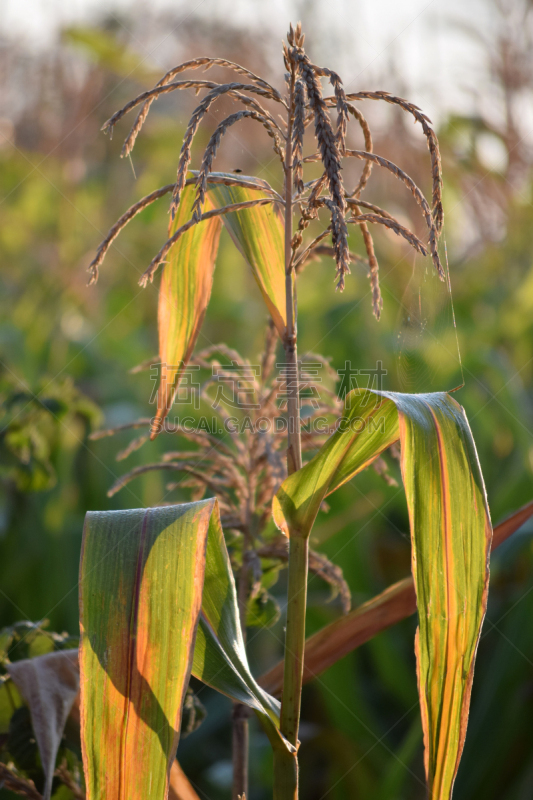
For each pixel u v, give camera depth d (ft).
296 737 3.60
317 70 3.52
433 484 3.53
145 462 7.78
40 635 4.28
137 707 3.46
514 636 5.86
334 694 6.23
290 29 3.56
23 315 10.26
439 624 3.53
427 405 3.59
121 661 3.47
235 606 3.73
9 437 5.31
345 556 7.12
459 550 3.53
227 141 9.98
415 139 9.64
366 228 3.79
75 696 3.98
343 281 3.33
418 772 6.13
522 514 4.05
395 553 8.42
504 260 10.72
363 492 7.21
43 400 5.38
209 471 4.34
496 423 8.54
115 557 3.54
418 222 9.54
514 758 5.85
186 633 3.48
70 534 7.63
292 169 3.64
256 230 3.84
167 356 4.08
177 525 3.57
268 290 3.77
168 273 4.07
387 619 4.02
